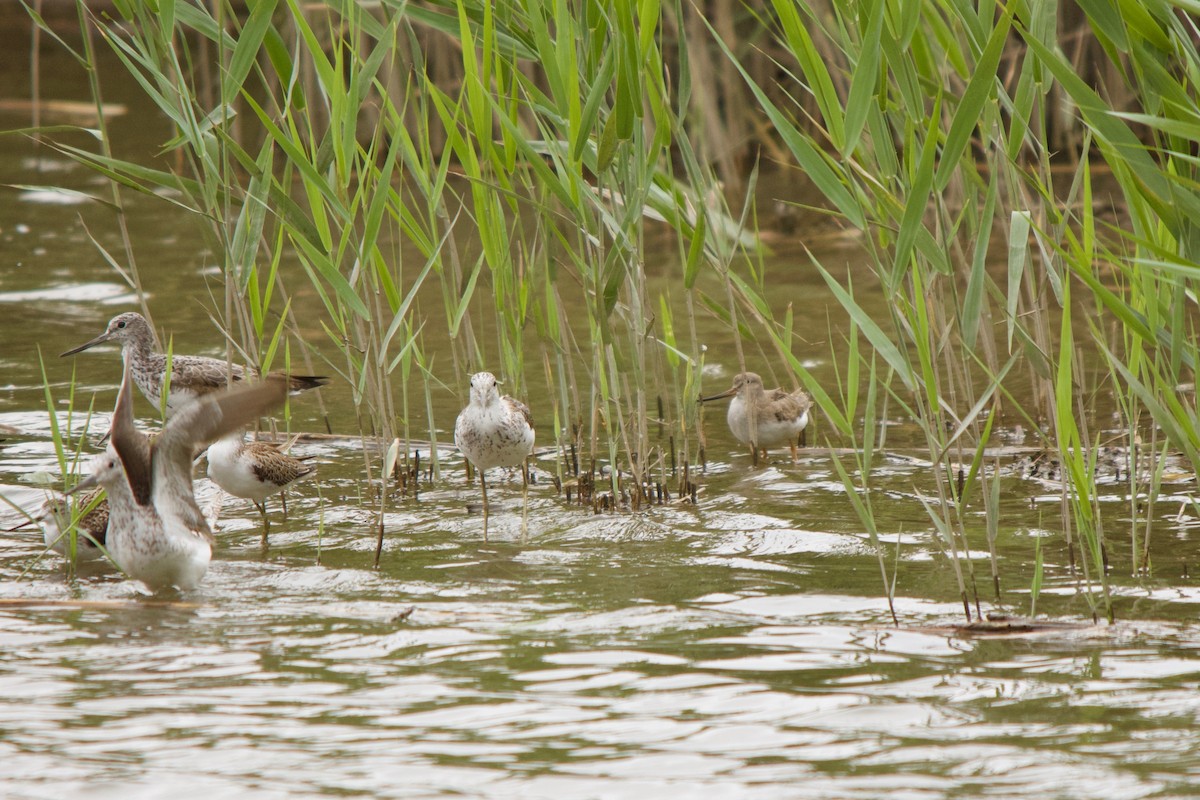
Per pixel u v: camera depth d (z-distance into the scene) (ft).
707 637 32.24
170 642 31.96
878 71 34.37
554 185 40.01
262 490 42.04
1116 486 45.93
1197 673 29.14
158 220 94.89
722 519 43.57
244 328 42.86
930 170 30.78
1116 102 86.43
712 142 100.07
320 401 53.98
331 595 36.11
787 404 51.52
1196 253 30.99
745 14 102.32
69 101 138.00
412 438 54.34
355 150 40.24
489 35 38.32
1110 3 29.99
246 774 24.39
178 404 52.60
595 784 23.91
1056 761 24.56
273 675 29.71
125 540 35.32
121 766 24.77
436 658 30.83
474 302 73.00
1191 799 22.76
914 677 29.25
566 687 28.89
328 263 38.65
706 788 23.66
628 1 36.81
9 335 66.03
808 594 35.78
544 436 55.01
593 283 45.01
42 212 96.73
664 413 58.34
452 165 98.89
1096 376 58.08
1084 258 31.71
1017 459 50.03
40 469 47.85
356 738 26.13
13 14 192.75
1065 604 34.47
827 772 24.29
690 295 45.98
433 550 40.83
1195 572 36.86
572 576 37.91
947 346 46.26
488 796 23.40
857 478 48.49
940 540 40.68
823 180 32.86
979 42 33.99
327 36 95.30
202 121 42.19
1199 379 32.32
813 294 74.84
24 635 32.35
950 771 24.21
